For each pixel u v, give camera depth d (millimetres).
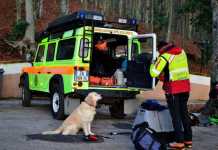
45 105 15102
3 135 9062
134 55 11508
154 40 10570
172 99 8000
